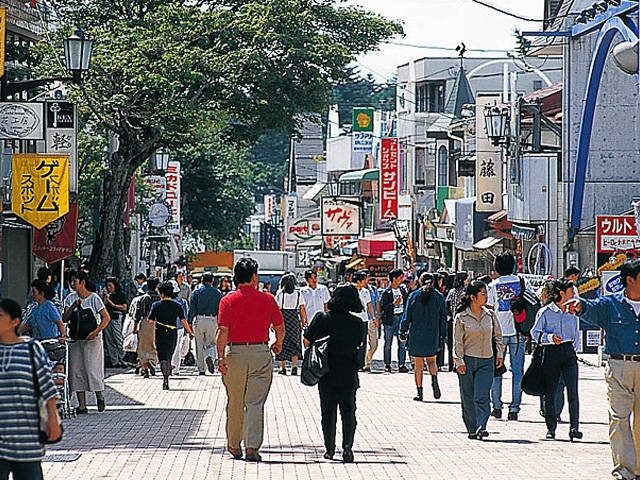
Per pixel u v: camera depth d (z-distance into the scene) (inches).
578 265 1851.6
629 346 659.4
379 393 1203.9
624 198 1829.5
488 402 855.1
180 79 1582.2
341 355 748.0
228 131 1866.4
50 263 1298.0
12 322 487.2
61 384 937.5
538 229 1980.8
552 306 845.2
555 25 1943.9
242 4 1752.0
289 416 1000.9
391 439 855.7
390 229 3722.9
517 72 2706.7
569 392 839.7
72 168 1168.8
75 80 1068.5
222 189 3875.5
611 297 666.2
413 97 3425.2
